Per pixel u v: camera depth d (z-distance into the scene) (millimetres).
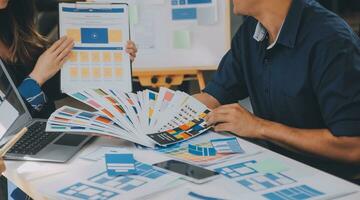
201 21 2582
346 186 1163
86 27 1840
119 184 1185
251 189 1152
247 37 1810
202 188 1163
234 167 1283
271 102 1723
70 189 1171
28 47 2049
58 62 1835
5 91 1566
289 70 1627
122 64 1854
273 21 1653
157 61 2631
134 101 1642
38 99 1838
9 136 1482
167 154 1383
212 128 1584
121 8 1847
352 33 1587
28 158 1365
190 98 1716
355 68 1487
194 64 2625
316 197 1106
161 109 1629
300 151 1501
